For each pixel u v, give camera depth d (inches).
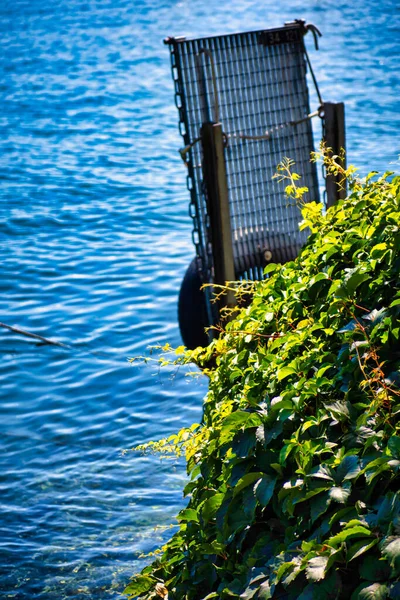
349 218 151.3
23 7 1939.0
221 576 121.1
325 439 111.2
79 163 781.9
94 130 905.5
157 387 364.8
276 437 115.3
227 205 288.7
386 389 106.8
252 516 112.6
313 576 94.5
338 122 296.7
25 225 612.4
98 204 658.8
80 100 1048.2
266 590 100.4
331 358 123.0
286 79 307.1
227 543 118.5
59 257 544.1
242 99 302.5
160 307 462.6
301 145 311.0
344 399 115.0
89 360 398.9
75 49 1398.9
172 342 418.6
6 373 387.2
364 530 93.3
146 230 595.8
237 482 115.9
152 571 148.9
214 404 144.9
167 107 994.7
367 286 127.5
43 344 418.3
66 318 450.3
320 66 1050.7
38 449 316.2
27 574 236.4
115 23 1648.6
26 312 461.1
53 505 275.0
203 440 139.6
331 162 172.9
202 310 308.7
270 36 298.8
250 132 305.1
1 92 1112.8
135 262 531.8
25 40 1507.1
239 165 303.0
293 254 313.0
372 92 886.4
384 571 92.6
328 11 1556.3
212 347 152.6
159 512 267.4
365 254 133.2
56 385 374.6
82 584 231.0
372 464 97.4
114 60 1291.8
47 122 949.2
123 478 290.2
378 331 119.0
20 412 349.7
